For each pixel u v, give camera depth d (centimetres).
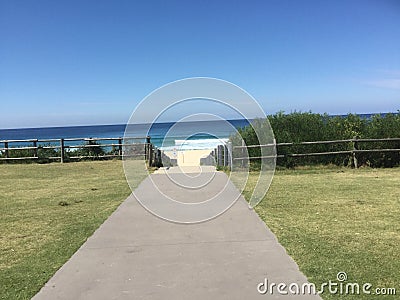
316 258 380
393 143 1170
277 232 470
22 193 822
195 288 316
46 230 515
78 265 375
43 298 307
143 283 329
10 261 400
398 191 748
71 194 796
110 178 1032
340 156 1191
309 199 678
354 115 1281
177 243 433
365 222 518
